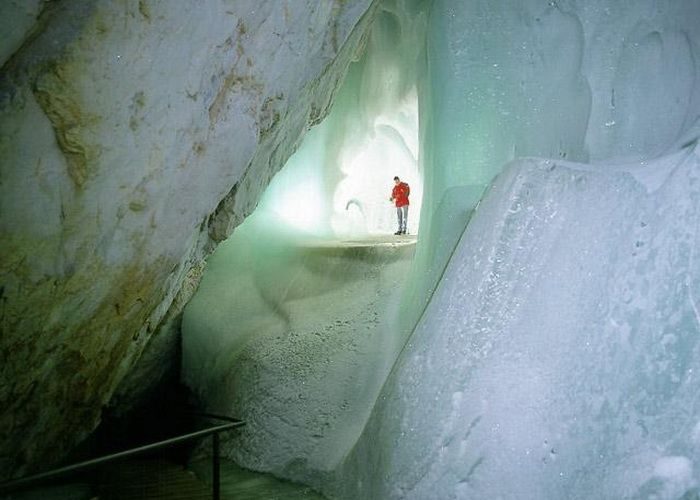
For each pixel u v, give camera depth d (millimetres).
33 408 4367
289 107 5641
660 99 4738
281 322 7410
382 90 10539
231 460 6184
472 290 4086
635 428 2670
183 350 7973
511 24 5812
